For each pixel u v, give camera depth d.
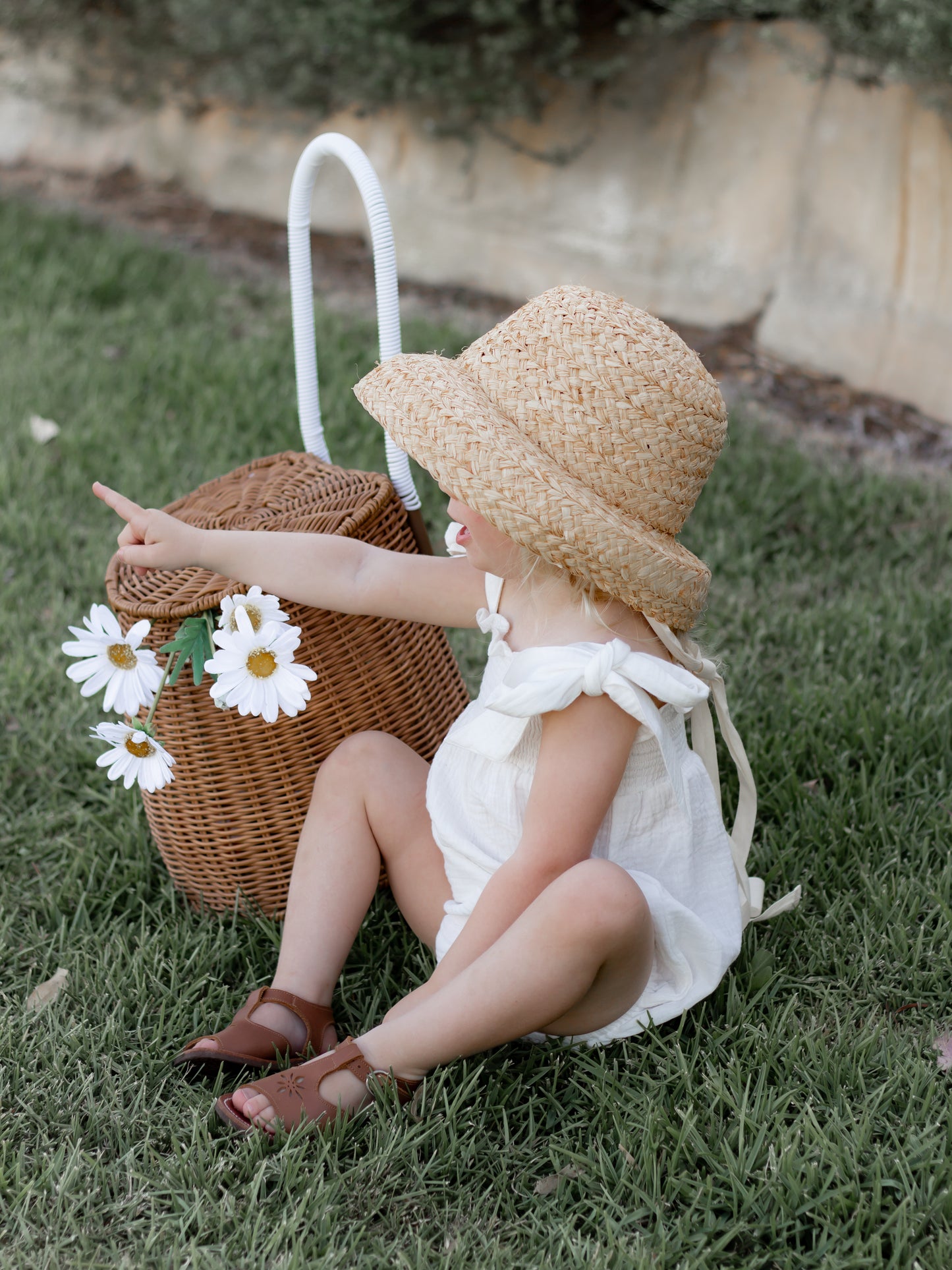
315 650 1.87
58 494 3.48
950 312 3.96
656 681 1.56
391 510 1.97
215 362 4.24
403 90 5.03
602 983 1.61
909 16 3.50
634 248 4.78
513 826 1.67
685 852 1.70
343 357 4.17
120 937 1.96
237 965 1.96
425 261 5.34
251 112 6.14
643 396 1.52
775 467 3.58
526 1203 1.52
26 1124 1.63
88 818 2.27
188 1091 1.67
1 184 6.66
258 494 2.08
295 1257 1.39
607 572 1.52
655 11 4.89
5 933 1.99
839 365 4.18
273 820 1.95
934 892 1.97
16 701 2.60
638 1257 1.40
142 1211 1.50
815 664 2.69
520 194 5.13
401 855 1.83
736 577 3.12
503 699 1.52
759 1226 1.44
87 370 4.20
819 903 2.01
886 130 4.14
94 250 5.43
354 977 1.90
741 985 1.85
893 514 3.40
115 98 6.65
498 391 1.57
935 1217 1.46
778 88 4.47
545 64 4.81
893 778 2.27
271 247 5.77
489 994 1.54
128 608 1.83
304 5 5.07
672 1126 1.57
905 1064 1.66
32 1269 1.42
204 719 1.87
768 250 4.46
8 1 6.38
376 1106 1.59
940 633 2.78
